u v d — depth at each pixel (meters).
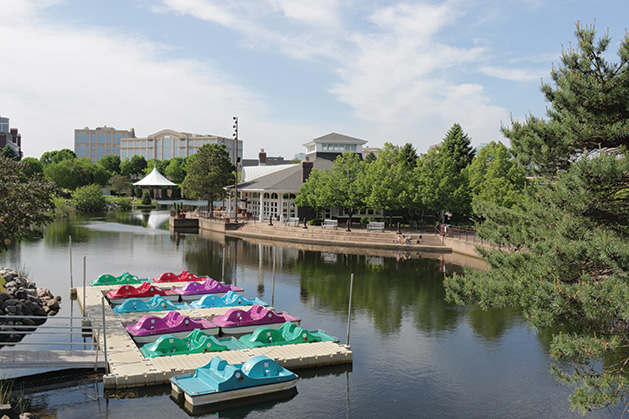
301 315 25.84
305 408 15.97
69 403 15.58
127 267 38.06
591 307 9.78
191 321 21.91
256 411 15.70
